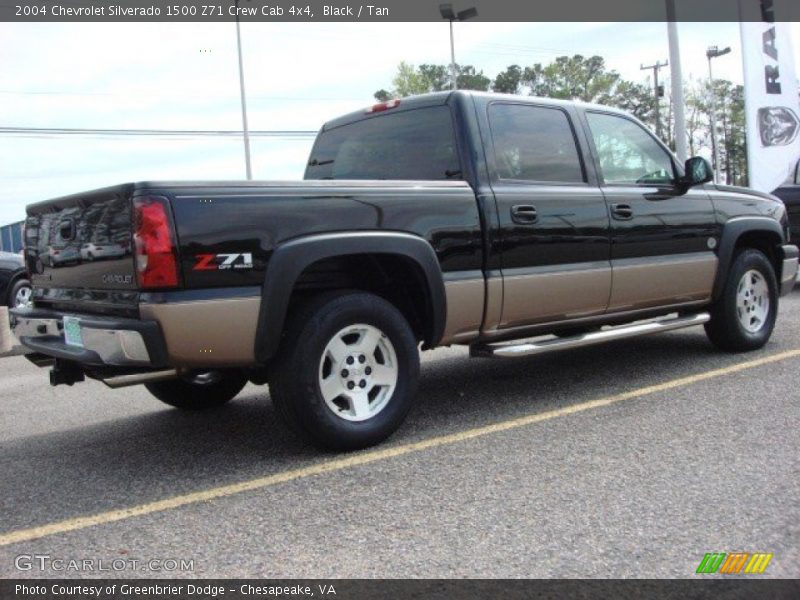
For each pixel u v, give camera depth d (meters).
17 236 28.59
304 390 3.85
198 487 3.70
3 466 4.23
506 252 4.61
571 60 49.25
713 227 5.93
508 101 4.89
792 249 6.76
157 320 3.45
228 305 3.59
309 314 3.89
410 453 4.06
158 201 3.45
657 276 5.49
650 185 5.61
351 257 4.21
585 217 5.03
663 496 3.34
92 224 3.83
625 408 4.81
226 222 3.60
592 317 5.22
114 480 3.89
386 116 5.17
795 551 2.80
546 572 2.69
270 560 2.86
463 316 4.46
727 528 3.00
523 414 4.78
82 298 4.02
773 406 4.70
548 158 5.01
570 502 3.30
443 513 3.23
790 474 3.55
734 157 54.16
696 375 5.61
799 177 10.72
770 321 6.49
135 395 6.15
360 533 3.07
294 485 3.64
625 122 5.66
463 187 4.48
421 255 4.21
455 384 5.80
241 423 4.94
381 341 4.18
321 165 5.71
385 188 4.16
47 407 5.89
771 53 15.35
